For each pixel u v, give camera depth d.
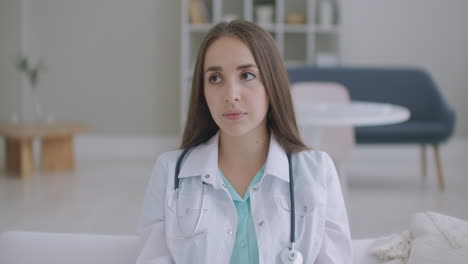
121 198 4.13
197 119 1.29
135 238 1.37
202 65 1.22
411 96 5.64
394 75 5.68
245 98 1.15
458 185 4.85
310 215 1.18
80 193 4.28
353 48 6.24
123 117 6.43
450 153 6.36
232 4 6.23
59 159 5.37
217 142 1.25
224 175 1.24
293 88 4.37
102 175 5.11
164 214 1.22
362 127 4.95
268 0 6.11
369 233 3.21
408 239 1.32
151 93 6.41
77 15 6.33
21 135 4.89
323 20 6.00
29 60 6.26
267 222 1.17
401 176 5.33
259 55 1.15
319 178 1.22
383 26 6.23
